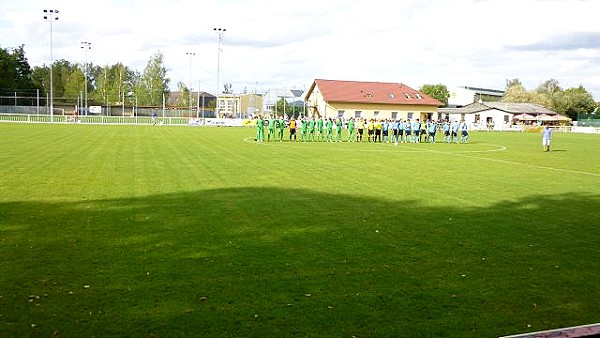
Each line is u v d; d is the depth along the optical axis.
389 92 89.00
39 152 24.89
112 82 123.94
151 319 6.05
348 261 8.52
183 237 9.70
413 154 30.78
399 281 7.62
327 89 86.06
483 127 85.38
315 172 20.17
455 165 24.48
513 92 123.31
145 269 7.82
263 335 5.71
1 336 5.52
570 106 119.38
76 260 8.18
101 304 6.45
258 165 22.11
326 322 6.10
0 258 8.20
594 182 19.38
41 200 12.98
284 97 91.75
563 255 9.23
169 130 52.59
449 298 7.01
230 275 7.65
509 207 13.74
